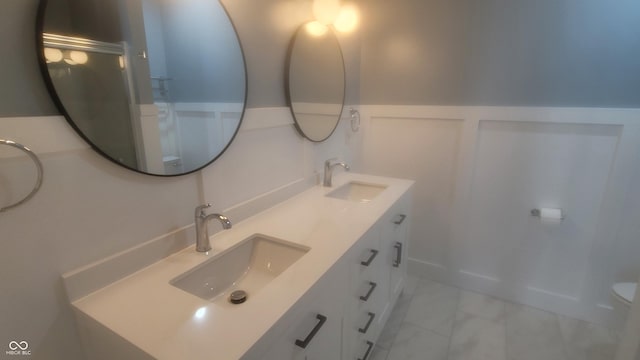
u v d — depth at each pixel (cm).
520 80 184
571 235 190
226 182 126
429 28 203
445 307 208
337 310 109
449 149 215
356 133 237
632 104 163
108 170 87
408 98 219
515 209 202
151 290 87
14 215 71
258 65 136
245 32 127
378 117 234
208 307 80
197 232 107
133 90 89
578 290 194
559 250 195
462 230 220
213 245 113
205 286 103
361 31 225
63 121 76
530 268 205
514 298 212
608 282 185
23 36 68
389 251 166
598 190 179
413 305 210
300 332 86
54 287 79
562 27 169
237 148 130
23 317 75
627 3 155
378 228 142
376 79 228
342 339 118
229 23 118
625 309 159
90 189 84
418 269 243
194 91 107
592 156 177
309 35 167
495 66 189
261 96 140
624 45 159
